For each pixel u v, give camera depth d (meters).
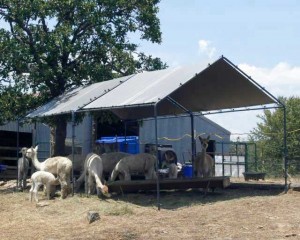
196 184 16.14
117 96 16.64
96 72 21.47
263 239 10.39
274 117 33.81
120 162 17.52
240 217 12.51
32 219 13.90
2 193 18.95
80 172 19.22
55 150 21.73
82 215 13.71
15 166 25.80
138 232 11.31
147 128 30.38
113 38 21.52
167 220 12.47
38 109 20.17
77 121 21.94
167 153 21.47
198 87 17.47
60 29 20.28
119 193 16.73
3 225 13.48
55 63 21.25
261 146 30.12
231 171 28.00
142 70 23.03
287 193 16.17
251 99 18.25
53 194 16.94
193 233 11.09
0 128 26.44
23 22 20.72
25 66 20.48
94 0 21.03
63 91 21.97
